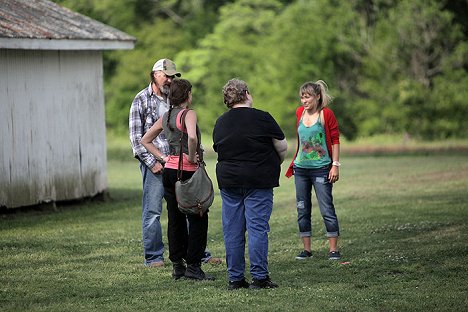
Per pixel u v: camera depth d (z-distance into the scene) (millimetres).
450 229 24641
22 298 16859
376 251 21469
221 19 85562
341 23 78062
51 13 33594
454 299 16281
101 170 34250
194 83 83500
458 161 51375
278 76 76125
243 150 16844
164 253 22047
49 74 31453
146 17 91875
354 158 57438
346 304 15984
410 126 76188
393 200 32250
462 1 81375
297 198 20828
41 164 31031
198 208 17500
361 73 79188
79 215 29734
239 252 17297
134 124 19891
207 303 16234
